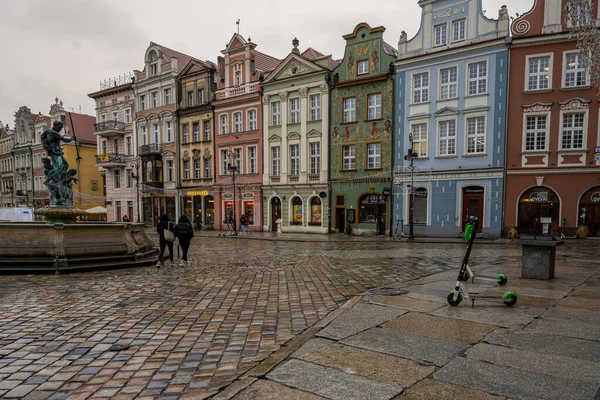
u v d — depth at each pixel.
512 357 4.22
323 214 31.39
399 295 7.36
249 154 36.41
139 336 5.52
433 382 3.65
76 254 12.02
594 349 4.43
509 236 23.16
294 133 32.91
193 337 5.44
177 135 41.34
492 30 24.12
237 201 36.97
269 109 34.56
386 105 28.42
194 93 39.91
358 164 29.78
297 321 6.14
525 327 5.25
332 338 4.93
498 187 24.05
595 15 20.83
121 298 7.97
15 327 6.01
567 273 9.59
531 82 23.38
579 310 6.09
